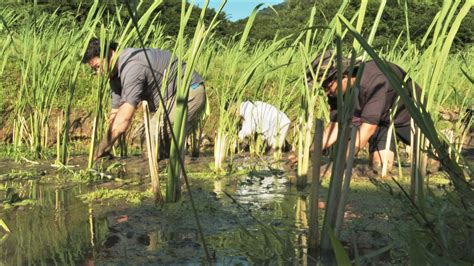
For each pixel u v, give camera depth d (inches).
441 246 66.1
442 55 83.7
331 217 79.6
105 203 116.0
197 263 74.4
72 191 132.0
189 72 115.1
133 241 86.2
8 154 203.0
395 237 83.0
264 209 111.7
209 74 281.4
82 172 152.9
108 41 153.5
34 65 193.3
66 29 223.0
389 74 57.0
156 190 115.1
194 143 225.0
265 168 184.2
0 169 169.6
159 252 79.4
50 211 108.1
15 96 248.4
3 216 104.0
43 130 197.3
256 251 80.0
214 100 275.1
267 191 135.1
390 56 190.4
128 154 220.7
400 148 260.2
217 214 106.3
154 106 163.9
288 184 146.9
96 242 85.4
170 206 112.0
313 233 81.4
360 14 78.4
